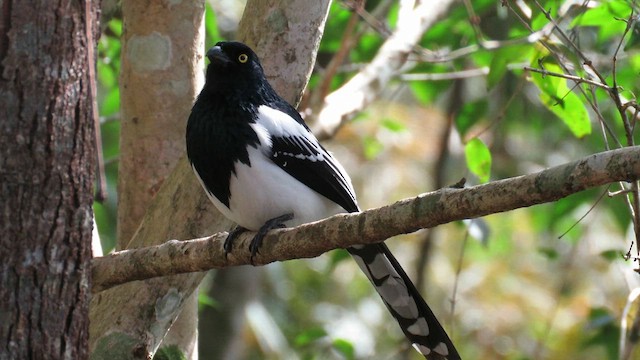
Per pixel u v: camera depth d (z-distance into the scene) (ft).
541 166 64.49
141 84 36.83
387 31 47.93
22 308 24.89
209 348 55.88
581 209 58.95
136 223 37.60
